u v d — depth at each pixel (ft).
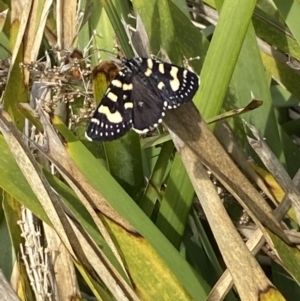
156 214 1.29
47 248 1.14
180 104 1.01
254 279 1.02
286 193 1.16
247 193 1.06
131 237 1.07
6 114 1.05
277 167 1.16
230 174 1.05
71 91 1.18
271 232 1.07
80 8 1.35
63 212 1.04
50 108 1.16
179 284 1.05
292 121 1.53
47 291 1.13
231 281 1.07
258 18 1.45
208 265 1.29
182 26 1.38
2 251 1.24
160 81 1.03
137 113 1.02
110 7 1.25
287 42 1.44
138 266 1.06
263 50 1.45
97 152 1.32
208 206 1.05
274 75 1.45
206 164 1.04
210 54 1.16
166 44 1.33
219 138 1.23
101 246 1.11
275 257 1.26
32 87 1.20
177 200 1.20
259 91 1.37
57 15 1.26
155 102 1.02
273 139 1.36
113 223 1.08
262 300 1.01
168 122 1.04
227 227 1.04
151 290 1.05
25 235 1.14
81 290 1.31
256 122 1.37
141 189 1.27
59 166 1.09
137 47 1.11
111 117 1.03
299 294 1.29
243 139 1.38
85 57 1.20
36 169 1.04
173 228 1.20
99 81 1.12
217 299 1.07
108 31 1.31
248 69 1.36
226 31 1.15
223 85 1.16
